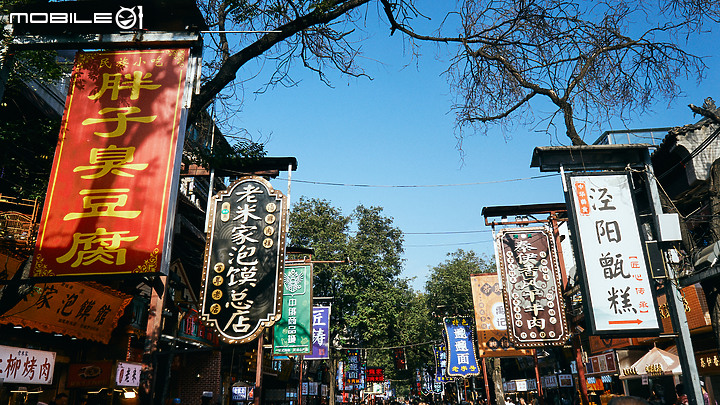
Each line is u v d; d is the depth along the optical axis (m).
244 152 7.70
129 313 13.80
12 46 5.68
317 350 24.53
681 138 14.36
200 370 19.42
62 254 5.27
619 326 9.05
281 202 13.21
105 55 6.19
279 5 7.61
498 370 32.56
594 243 9.49
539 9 8.21
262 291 12.19
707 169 14.01
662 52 8.34
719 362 13.95
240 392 20.12
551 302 16.31
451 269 42.88
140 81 6.06
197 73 6.09
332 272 33.09
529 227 17.27
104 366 12.02
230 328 11.84
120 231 5.38
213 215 13.22
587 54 8.52
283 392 30.53
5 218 7.83
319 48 8.18
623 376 18.80
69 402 12.08
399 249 37.38
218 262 12.62
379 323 32.81
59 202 5.49
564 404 26.72
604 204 9.68
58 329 10.84
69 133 5.80
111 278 5.23
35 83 9.85
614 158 9.90
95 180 5.60
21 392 9.35
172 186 5.59
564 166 9.89
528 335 16.03
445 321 29.25
